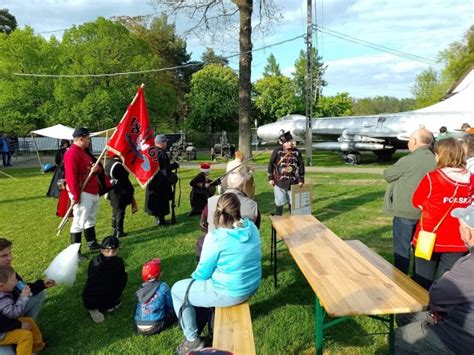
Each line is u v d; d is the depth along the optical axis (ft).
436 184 10.51
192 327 10.82
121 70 97.19
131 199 22.63
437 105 69.36
